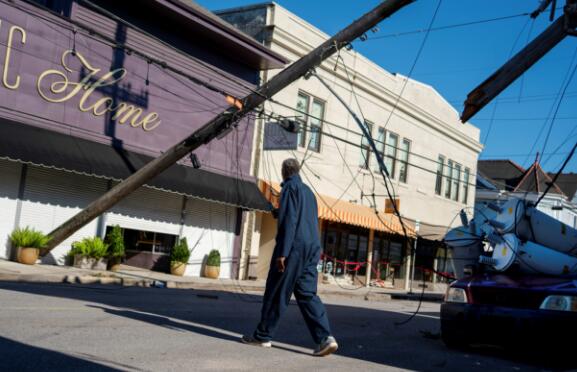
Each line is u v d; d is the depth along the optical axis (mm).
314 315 6141
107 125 16281
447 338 8125
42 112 14797
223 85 19531
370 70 25641
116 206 16969
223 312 9742
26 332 5648
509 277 8289
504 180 43875
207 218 19688
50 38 14922
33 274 12531
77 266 15805
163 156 13148
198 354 5465
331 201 22906
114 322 6898
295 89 21906
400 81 27719
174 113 18062
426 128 29938
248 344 6340
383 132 26750
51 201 15461
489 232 8836
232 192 18844
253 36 21656
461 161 33531
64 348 5109
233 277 20562
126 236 18078
